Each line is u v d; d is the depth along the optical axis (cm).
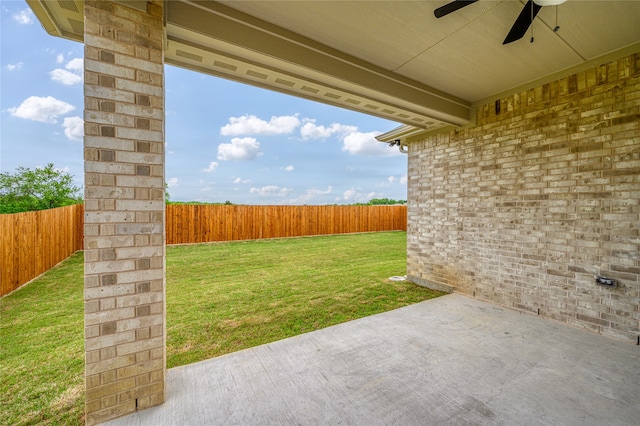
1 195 905
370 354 278
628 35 275
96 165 183
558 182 356
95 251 184
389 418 193
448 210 498
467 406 205
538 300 377
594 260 327
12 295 450
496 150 423
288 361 265
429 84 388
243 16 251
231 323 362
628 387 226
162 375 206
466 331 331
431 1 230
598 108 321
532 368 254
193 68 295
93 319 184
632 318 299
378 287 529
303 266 717
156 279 204
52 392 222
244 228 1178
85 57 180
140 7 195
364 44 294
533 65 335
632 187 298
